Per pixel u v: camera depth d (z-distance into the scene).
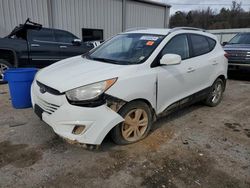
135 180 2.66
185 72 4.05
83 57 4.14
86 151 3.20
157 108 3.65
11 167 2.82
